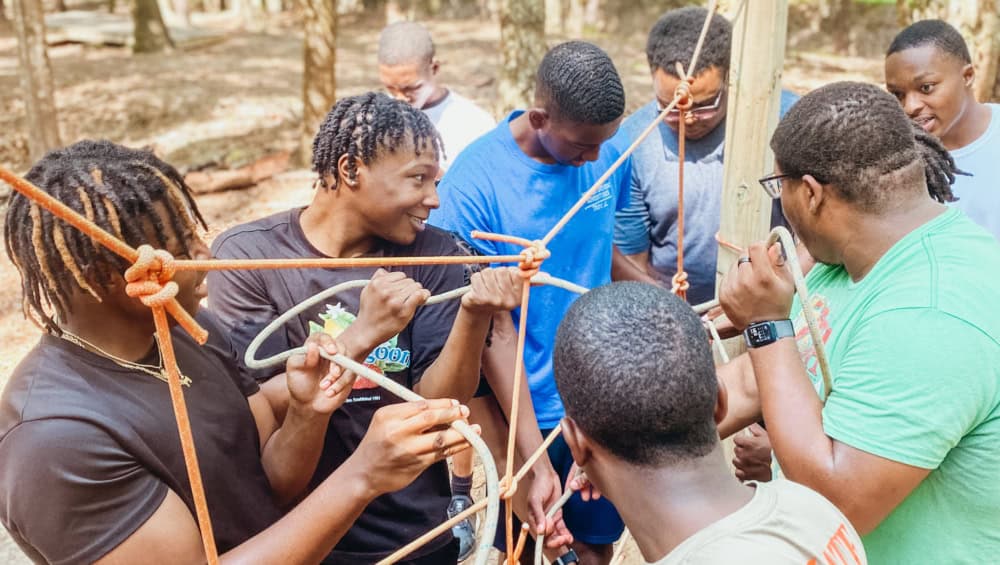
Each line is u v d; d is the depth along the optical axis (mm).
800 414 1786
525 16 8398
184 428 1390
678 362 1439
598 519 3023
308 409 1830
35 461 1436
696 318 1523
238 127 10547
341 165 2148
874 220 1854
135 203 1502
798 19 16719
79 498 1461
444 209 2787
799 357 1855
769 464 2469
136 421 1561
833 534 1447
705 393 1457
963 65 3061
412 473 1630
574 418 1518
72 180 1477
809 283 2127
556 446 2971
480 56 14969
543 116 2621
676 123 3254
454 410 1643
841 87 1884
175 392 1368
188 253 1604
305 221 2291
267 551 1597
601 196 2941
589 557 3104
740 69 2580
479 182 2770
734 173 2672
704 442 1476
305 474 1915
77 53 15344
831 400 1792
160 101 11695
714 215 3393
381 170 2133
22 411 1474
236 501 1750
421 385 2270
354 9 21516
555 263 2852
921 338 1678
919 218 1849
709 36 3109
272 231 2270
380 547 2371
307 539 1616
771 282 1839
